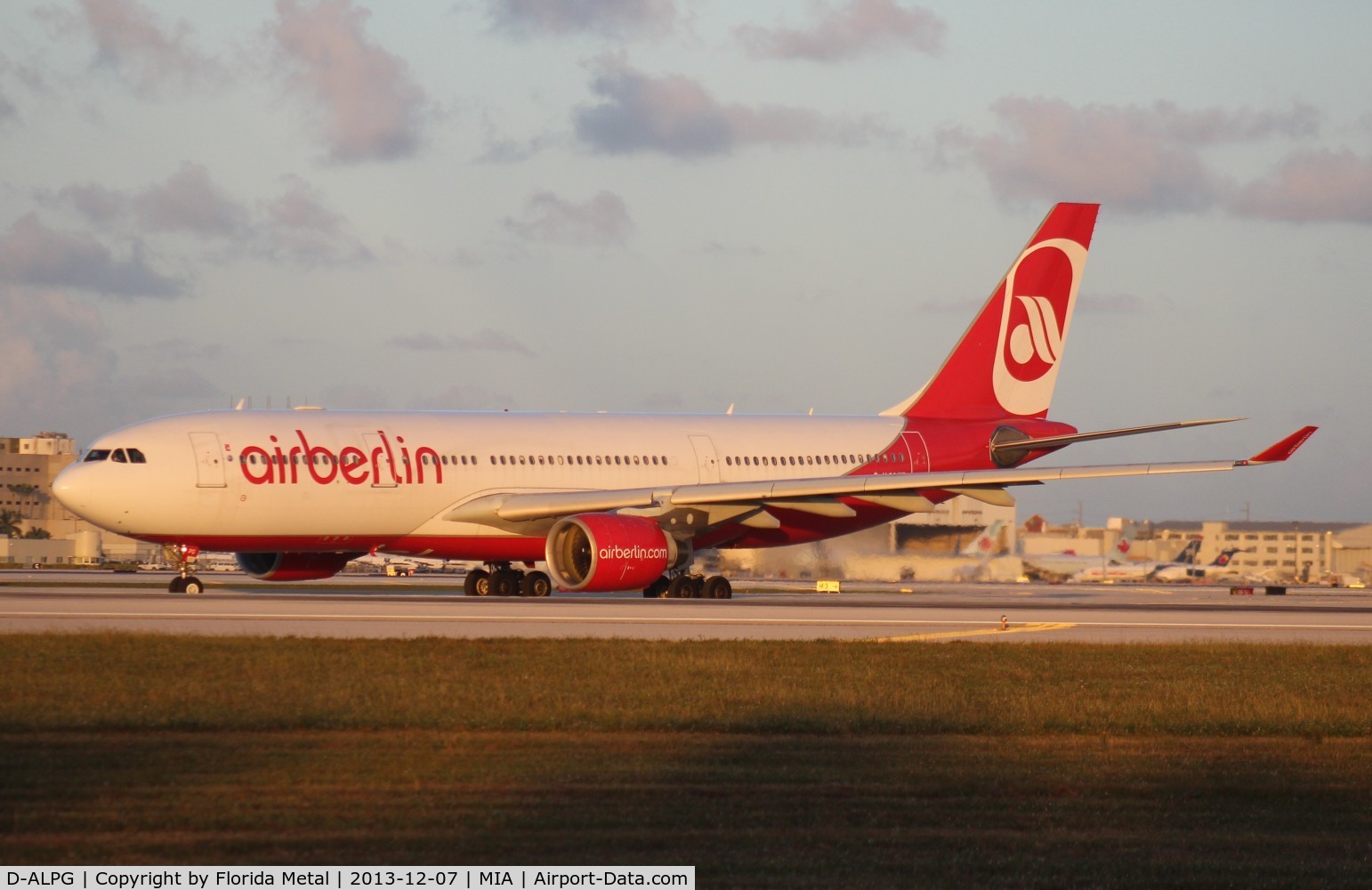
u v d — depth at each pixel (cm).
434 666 8594
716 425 17525
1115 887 4219
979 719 7038
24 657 8488
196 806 4891
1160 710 7438
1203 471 14375
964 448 18275
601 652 9388
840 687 8075
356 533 15175
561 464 16212
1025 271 18750
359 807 4909
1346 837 4803
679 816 4894
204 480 14362
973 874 4312
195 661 8500
